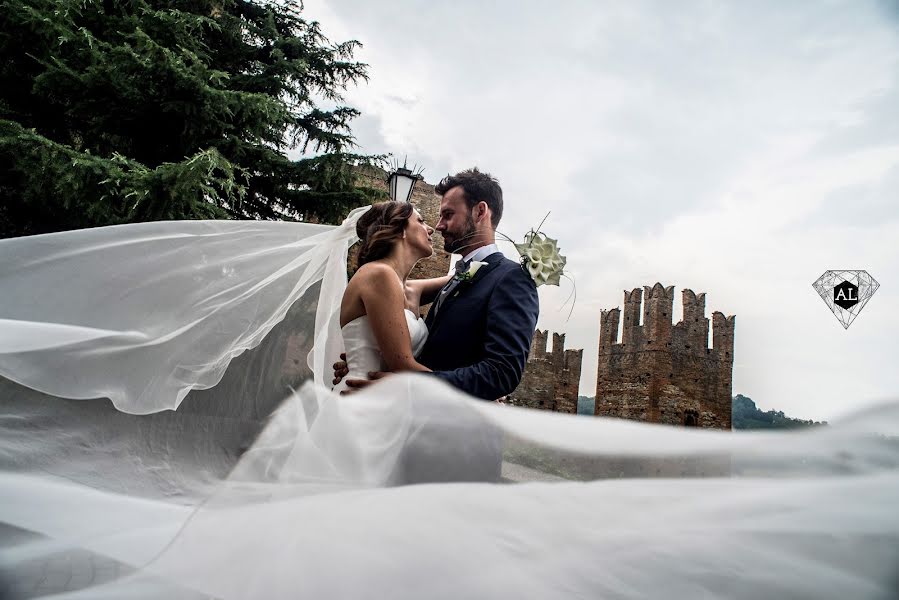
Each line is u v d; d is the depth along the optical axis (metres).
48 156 5.50
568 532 0.76
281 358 2.20
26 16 5.95
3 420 1.58
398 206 2.20
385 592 0.75
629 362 27.89
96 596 0.91
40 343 1.69
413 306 2.50
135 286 1.97
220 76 7.02
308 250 2.28
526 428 0.89
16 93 6.81
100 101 6.73
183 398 1.87
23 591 0.94
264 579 0.80
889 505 0.67
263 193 9.23
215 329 2.03
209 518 0.90
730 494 0.75
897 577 0.66
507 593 0.73
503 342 1.95
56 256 1.93
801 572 0.69
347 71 10.19
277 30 10.13
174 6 8.51
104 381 1.76
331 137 9.73
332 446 1.27
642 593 0.72
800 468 0.73
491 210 2.40
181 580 0.85
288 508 0.87
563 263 2.15
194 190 6.20
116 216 6.21
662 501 0.76
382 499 0.83
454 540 0.76
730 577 0.71
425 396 1.13
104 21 7.04
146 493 1.38
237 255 2.16
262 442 1.43
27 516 1.15
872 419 0.73
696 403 27.33
